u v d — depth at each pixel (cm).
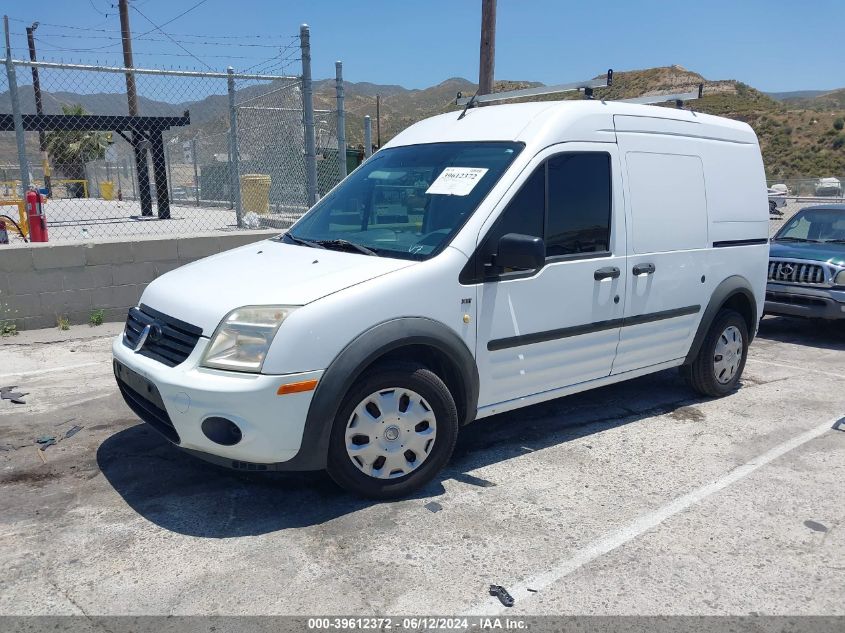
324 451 360
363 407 371
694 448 480
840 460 463
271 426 343
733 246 575
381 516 373
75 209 1897
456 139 474
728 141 581
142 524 361
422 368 385
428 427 394
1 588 306
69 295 750
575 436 500
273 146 1049
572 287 450
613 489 414
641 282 496
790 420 541
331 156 1118
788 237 950
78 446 457
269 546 342
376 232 444
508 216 417
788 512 390
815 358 755
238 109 1009
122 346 407
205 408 341
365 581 315
